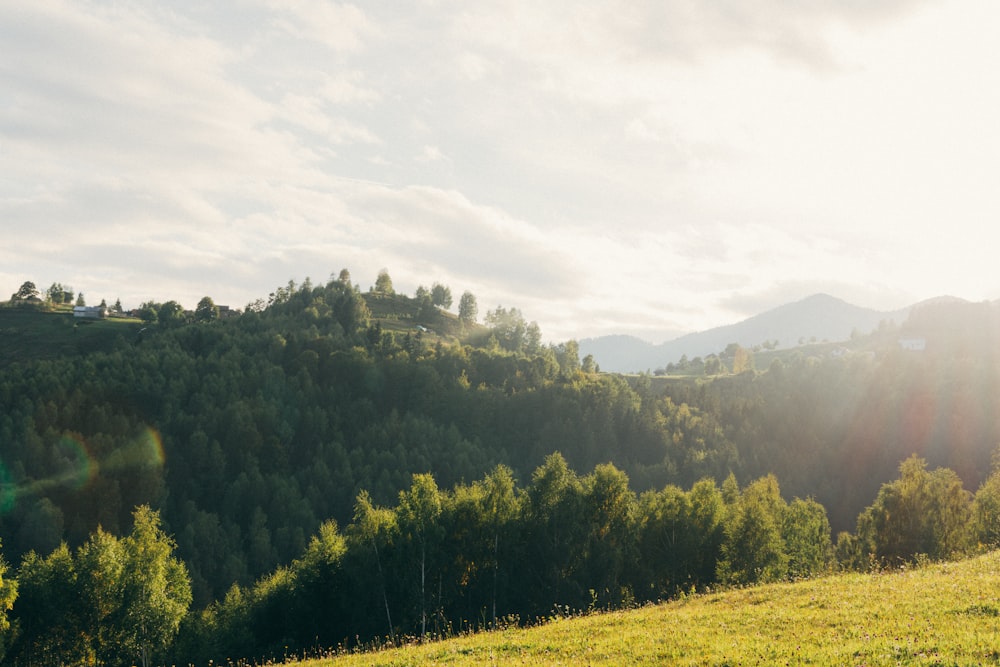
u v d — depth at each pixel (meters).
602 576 62.56
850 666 16.33
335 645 63.75
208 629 71.75
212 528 145.88
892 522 81.12
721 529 75.38
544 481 65.88
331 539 72.25
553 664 20.41
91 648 60.34
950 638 17.98
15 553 136.50
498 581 62.97
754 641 20.38
